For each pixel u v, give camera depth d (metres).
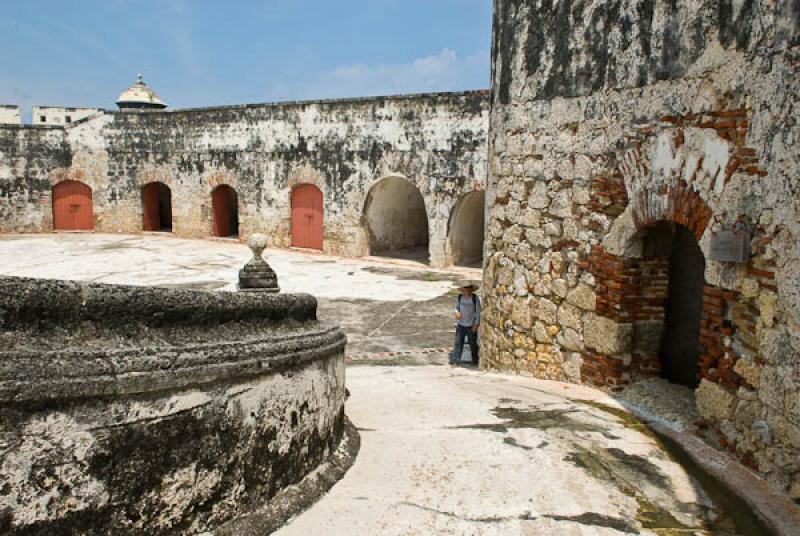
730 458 3.85
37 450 2.04
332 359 3.47
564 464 3.72
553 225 5.86
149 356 2.34
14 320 2.11
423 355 8.49
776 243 3.46
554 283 5.88
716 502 3.31
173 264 16.08
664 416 4.59
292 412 3.03
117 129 22.31
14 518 1.99
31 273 14.44
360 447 3.84
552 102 5.78
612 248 5.09
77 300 2.27
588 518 3.08
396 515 2.94
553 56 5.73
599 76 5.17
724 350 3.95
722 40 3.91
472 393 5.60
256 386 2.77
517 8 6.25
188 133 21.22
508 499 3.22
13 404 1.97
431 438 4.12
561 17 5.58
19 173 22.38
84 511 2.16
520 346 6.47
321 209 18.67
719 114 3.93
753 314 3.68
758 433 3.61
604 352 5.25
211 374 2.52
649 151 4.62
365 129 17.09
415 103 15.92
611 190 5.07
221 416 2.60
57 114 26.39
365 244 17.80
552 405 5.01
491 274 7.11
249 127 19.78
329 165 18.06
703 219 4.09
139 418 2.30
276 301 3.17
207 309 2.70
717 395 4.00
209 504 2.57
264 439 2.84
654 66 4.55
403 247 19.31
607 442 4.12
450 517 2.98
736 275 3.82
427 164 15.91
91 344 2.25
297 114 18.55
